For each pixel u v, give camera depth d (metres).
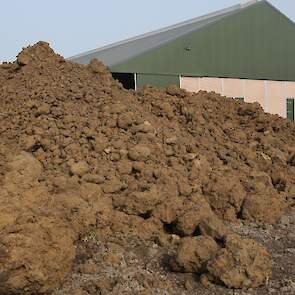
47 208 5.89
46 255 5.05
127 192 7.30
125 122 8.98
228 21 19.14
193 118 11.09
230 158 9.71
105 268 5.71
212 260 5.51
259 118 12.46
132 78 17.08
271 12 20.69
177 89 12.13
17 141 8.34
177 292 5.29
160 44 17.30
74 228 6.25
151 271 5.79
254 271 5.43
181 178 8.04
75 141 8.34
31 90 9.79
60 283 5.26
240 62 19.53
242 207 8.02
